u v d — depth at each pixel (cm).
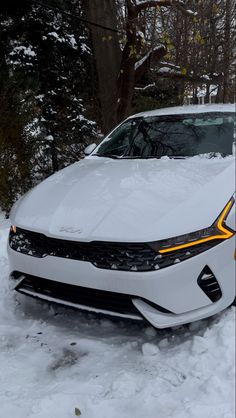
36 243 298
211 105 462
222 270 268
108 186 324
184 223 264
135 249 259
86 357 278
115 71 909
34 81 734
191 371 248
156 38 966
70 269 276
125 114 908
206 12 1024
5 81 665
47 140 871
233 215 280
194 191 293
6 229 555
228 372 242
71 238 274
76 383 252
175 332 292
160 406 224
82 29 1010
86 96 1075
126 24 847
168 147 401
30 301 359
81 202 306
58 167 934
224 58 1227
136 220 270
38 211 316
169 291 256
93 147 462
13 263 314
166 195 292
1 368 272
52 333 309
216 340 269
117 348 284
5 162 642
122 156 417
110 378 253
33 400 237
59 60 960
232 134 392
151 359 266
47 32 915
